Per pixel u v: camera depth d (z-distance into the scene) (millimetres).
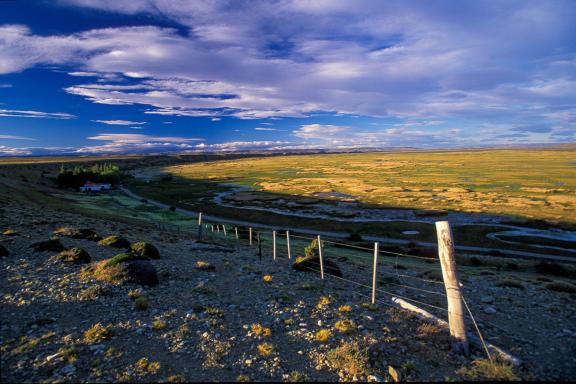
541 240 75375
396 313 14727
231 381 9500
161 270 20078
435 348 11547
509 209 108312
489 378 9703
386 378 9781
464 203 120312
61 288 15930
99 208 96750
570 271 41656
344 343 11570
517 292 19719
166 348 11156
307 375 9891
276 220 103062
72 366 9781
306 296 16969
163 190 173125
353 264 30938
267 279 19531
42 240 25734
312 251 24688
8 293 15109
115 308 14195
